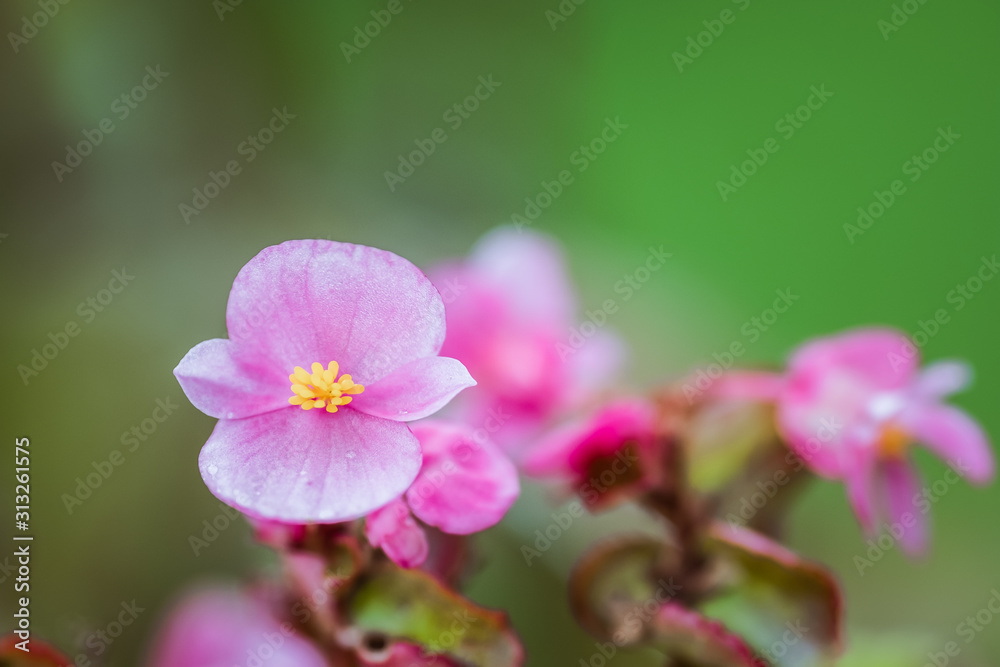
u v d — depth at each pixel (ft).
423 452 0.78
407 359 0.77
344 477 0.76
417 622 0.78
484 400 0.97
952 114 1.77
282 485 0.76
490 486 0.78
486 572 0.96
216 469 0.76
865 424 0.86
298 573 0.80
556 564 0.96
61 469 0.97
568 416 0.97
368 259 0.77
